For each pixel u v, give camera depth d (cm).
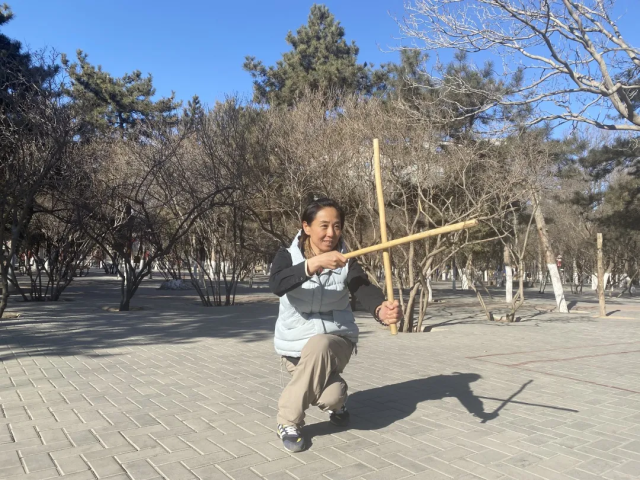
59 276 1844
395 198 1222
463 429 441
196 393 552
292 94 2325
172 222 1703
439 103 1277
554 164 1430
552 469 359
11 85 1354
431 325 1263
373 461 369
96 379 614
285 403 384
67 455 374
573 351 871
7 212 1314
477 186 1180
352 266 392
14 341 899
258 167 1415
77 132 1346
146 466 356
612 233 2522
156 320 1265
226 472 347
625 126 1166
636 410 507
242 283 3253
